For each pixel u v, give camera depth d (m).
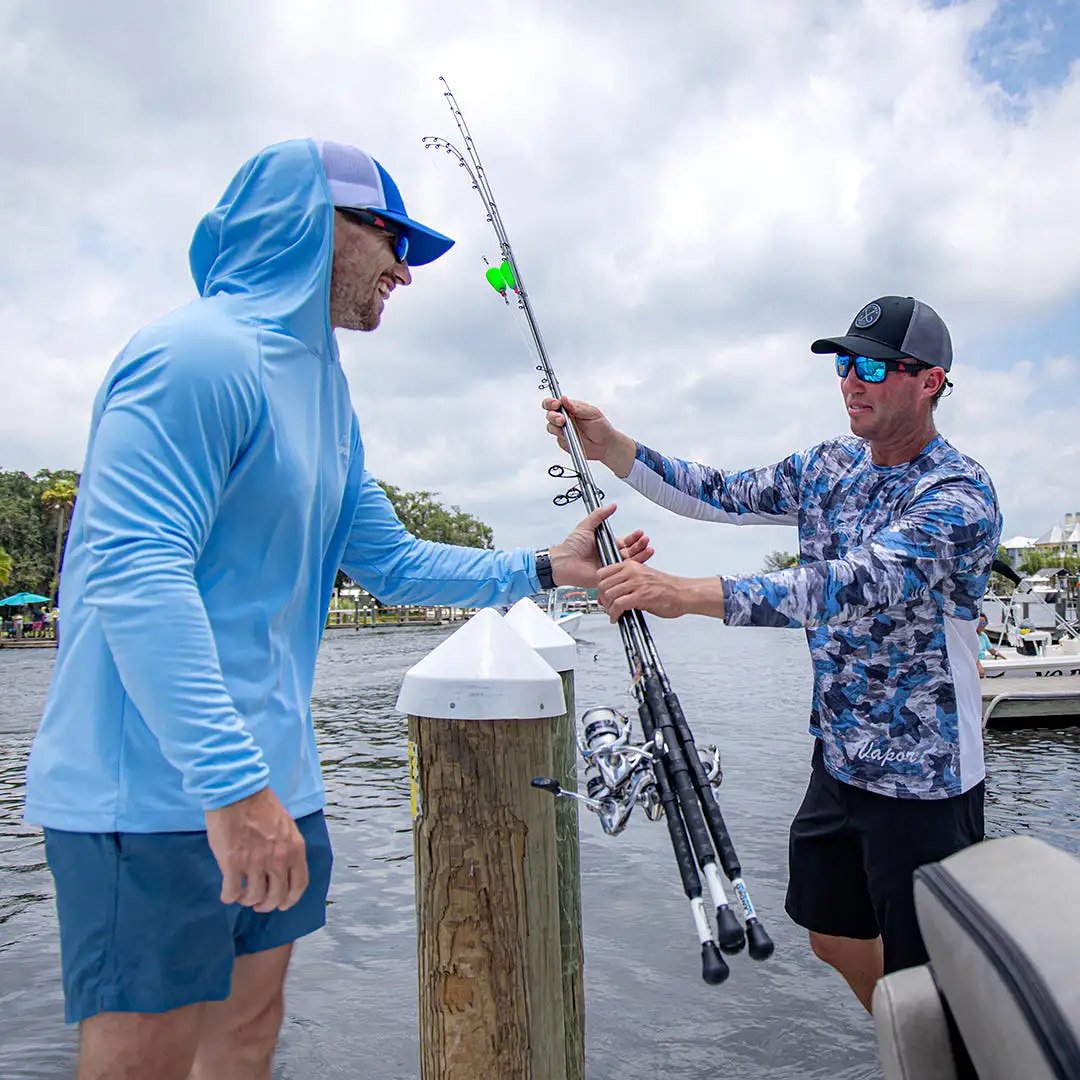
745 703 14.18
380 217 1.97
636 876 5.06
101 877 1.65
